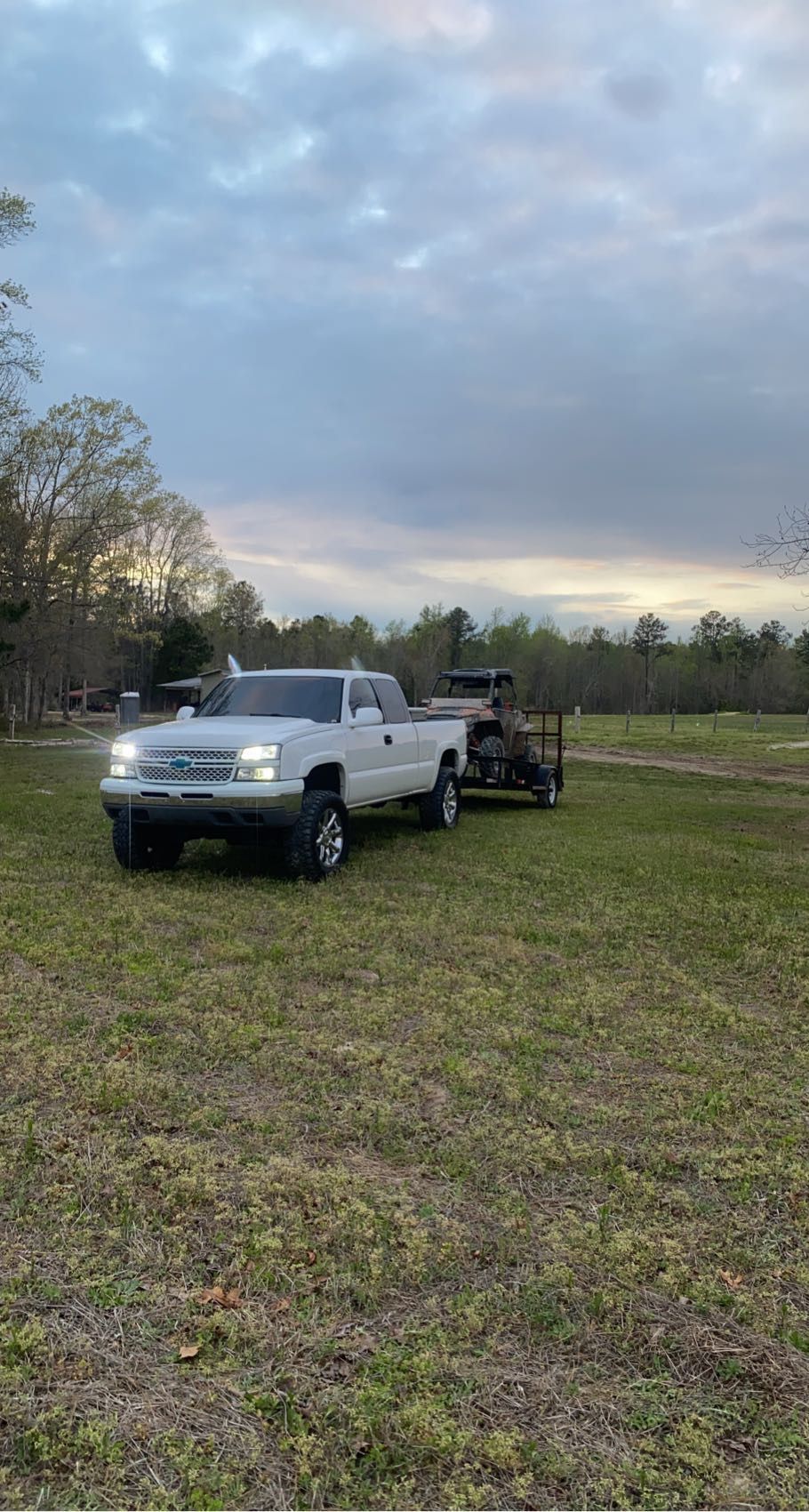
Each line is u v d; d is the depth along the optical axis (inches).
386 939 230.5
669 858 361.1
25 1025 166.2
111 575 1595.7
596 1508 72.1
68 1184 115.0
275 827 283.1
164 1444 76.8
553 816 502.6
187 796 281.1
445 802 422.3
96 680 2322.8
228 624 3627.0
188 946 219.8
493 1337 90.4
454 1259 102.3
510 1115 137.9
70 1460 75.0
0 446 1293.1
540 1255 103.7
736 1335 92.1
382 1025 173.6
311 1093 143.4
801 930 252.8
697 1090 149.2
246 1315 92.4
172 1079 145.9
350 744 324.8
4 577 1385.3
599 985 201.3
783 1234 109.9
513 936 237.8
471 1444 77.5
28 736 1346.0
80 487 1451.8
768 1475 75.4
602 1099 144.9
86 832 377.7
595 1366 87.0
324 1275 99.0
